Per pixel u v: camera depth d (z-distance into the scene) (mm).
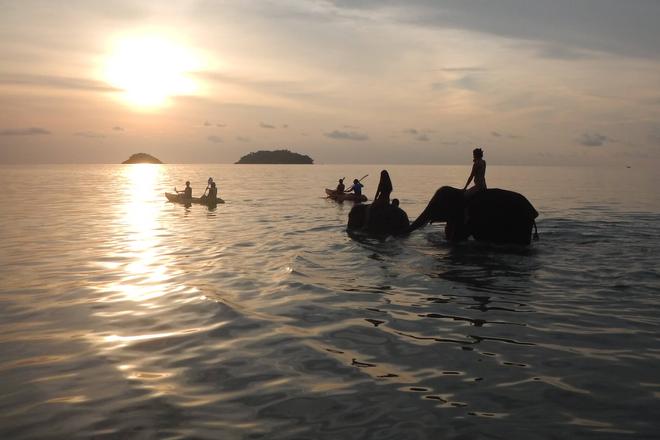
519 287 9383
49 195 38000
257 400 4844
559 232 16641
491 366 5648
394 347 6277
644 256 12406
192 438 4148
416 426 4324
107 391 5051
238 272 10641
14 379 5328
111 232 17219
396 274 10500
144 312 7770
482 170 14859
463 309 7953
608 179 74125
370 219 17156
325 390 5055
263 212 24500
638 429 4234
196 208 26828
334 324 7195
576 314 7648
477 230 14570
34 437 4176
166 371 5543
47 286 9453
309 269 10969
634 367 5578
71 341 6488
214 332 6832
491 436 4148
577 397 4848
